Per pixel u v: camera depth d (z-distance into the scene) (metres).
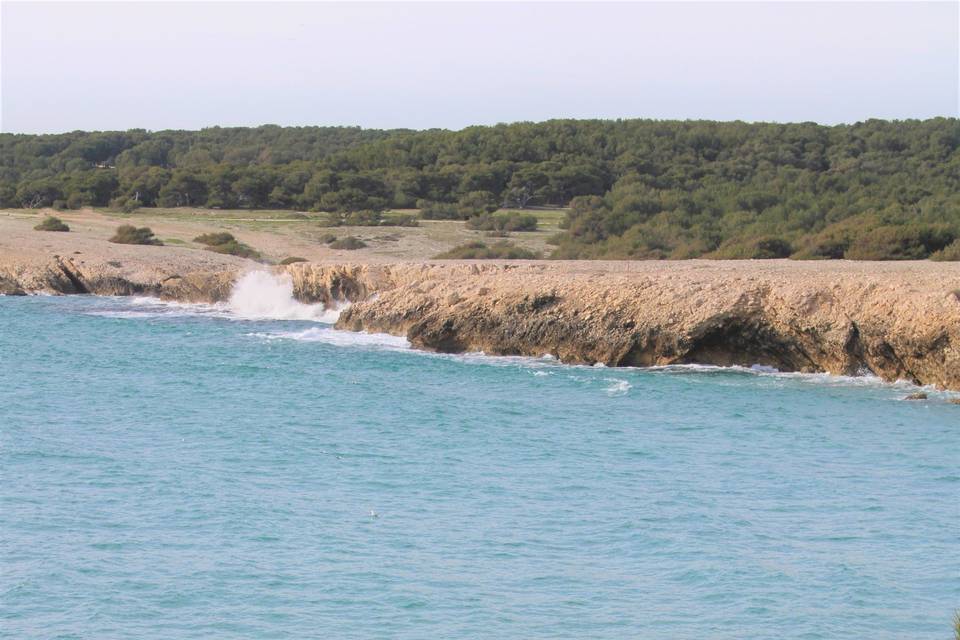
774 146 158.00
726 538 32.41
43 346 70.38
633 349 60.44
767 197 134.00
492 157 172.62
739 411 49.25
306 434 45.78
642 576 29.39
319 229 145.88
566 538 32.41
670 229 124.88
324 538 32.28
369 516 34.41
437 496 36.69
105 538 32.03
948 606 27.31
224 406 51.69
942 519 34.22
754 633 25.75
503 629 25.98
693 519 34.22
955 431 45.09
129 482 38.00
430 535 32.62
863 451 42.41
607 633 25.73
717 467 40.44
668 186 150.25
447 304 67.56
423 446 43.72
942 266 73.31
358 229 145.75
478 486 37.91
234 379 58.41
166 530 32.81
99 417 49.25
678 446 43.53
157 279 102.75
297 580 28.94
